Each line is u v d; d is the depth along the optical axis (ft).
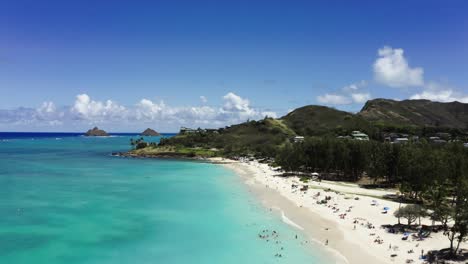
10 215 285.43
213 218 281.33
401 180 422.00
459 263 180.14
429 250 199.62
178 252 206.59
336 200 338.34
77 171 586.45
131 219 278.46
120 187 432.25
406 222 258.16
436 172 343.67
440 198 290.56
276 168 651.25
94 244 220.43
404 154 409.49
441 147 545.44
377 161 452.76
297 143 627.87
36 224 261.85
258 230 247.50
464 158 403.95
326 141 552.41
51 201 341.00
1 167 619.67
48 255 201.36
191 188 429.79
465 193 203.21
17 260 193.47
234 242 222.48
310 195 369.91
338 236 230.27
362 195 374.22
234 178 526.16
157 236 235.81
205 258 196.54
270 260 191.83
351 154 493.36
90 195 375.66
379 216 278.26
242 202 343.26
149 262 191.52
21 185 432.66
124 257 199.00
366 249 204.95
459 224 189.78
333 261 188.85
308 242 220.23
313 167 572.92
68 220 274.36
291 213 294.87
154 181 488.44
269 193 391.86
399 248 204.64
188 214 295.07
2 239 226.79
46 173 551.59
